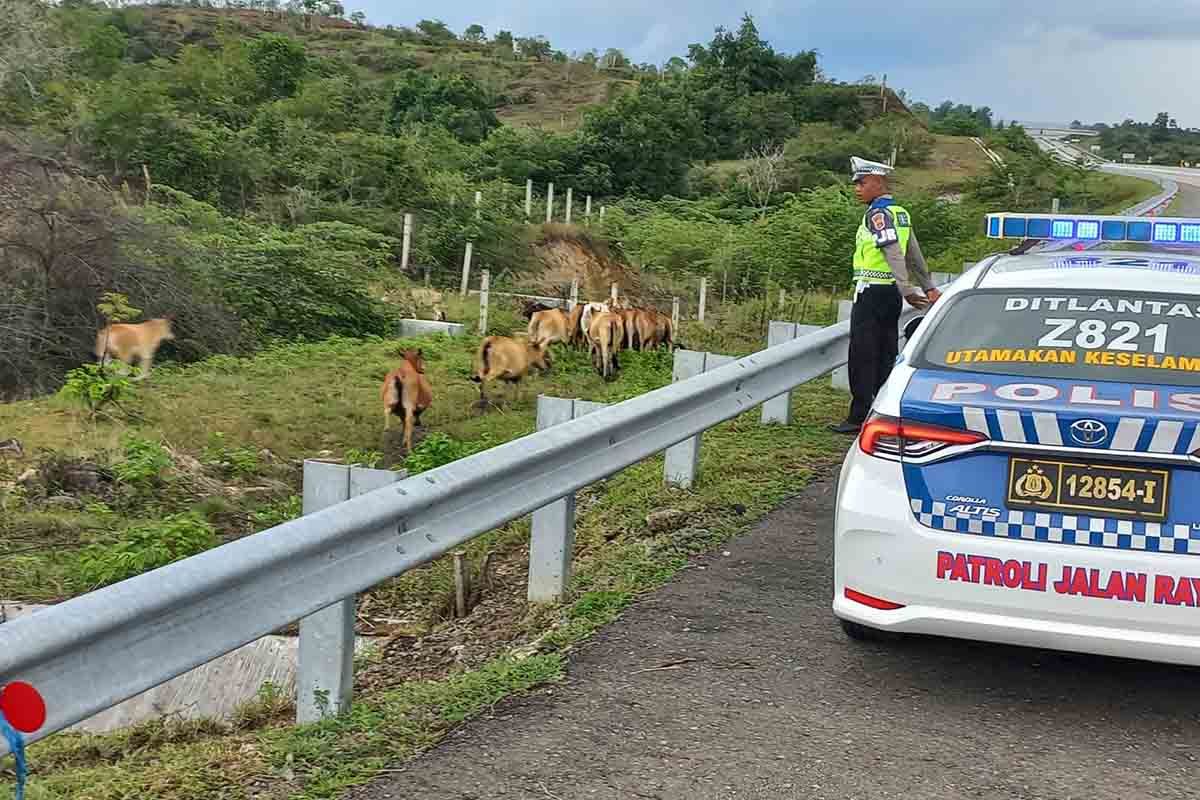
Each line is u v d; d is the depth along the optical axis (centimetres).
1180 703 499
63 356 1576
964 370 495
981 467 455
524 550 802
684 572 655
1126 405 450
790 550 694
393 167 3164
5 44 3133
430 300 2353
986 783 422
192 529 860
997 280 547
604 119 5462
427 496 493
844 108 7888
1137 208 2720
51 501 967
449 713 473
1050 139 15275
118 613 369
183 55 5041
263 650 671
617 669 521
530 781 417
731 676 515
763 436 963
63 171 1834
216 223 2323
